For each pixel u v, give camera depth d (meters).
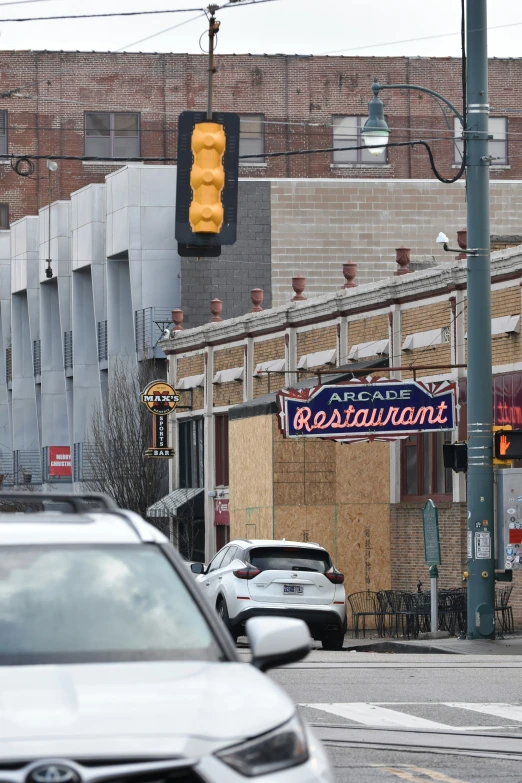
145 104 160.50
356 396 65.50
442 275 69.62
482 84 54.31
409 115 156.12
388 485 75.75
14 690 11.44
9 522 14.34
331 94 157.12
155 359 111.69
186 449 102.75
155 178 117.88
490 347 54.38
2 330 152.25
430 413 64.50
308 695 33.28
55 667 12.15
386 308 75.56
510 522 53.72
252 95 157.50
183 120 38.38
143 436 107.12
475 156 54.19
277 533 74.88
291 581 53.41
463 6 54.28
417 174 155.88
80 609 13.08
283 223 113.12
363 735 26.67
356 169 156.00
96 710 11.03
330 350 81.44
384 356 75.75
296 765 11.19
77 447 129.00
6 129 160.88
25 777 10.21
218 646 13.12
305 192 113.31
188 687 11.77
